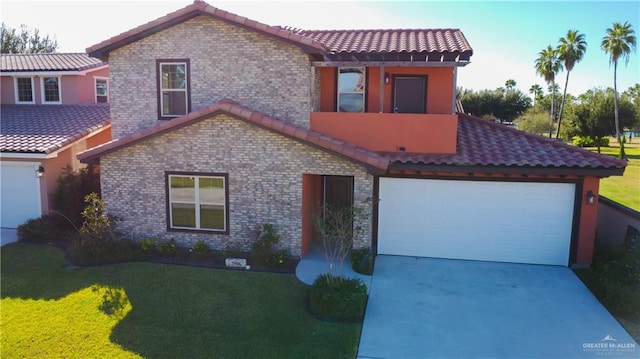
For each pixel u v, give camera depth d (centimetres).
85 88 2389
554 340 990
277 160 1400
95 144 2059
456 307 1144
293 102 1520
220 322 1039
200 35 1544
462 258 1492
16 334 984
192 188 1466
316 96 1650
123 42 1569
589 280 1297
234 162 1426
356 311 1062
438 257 1504
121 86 1606
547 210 1423
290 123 1523
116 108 1619
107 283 1248
